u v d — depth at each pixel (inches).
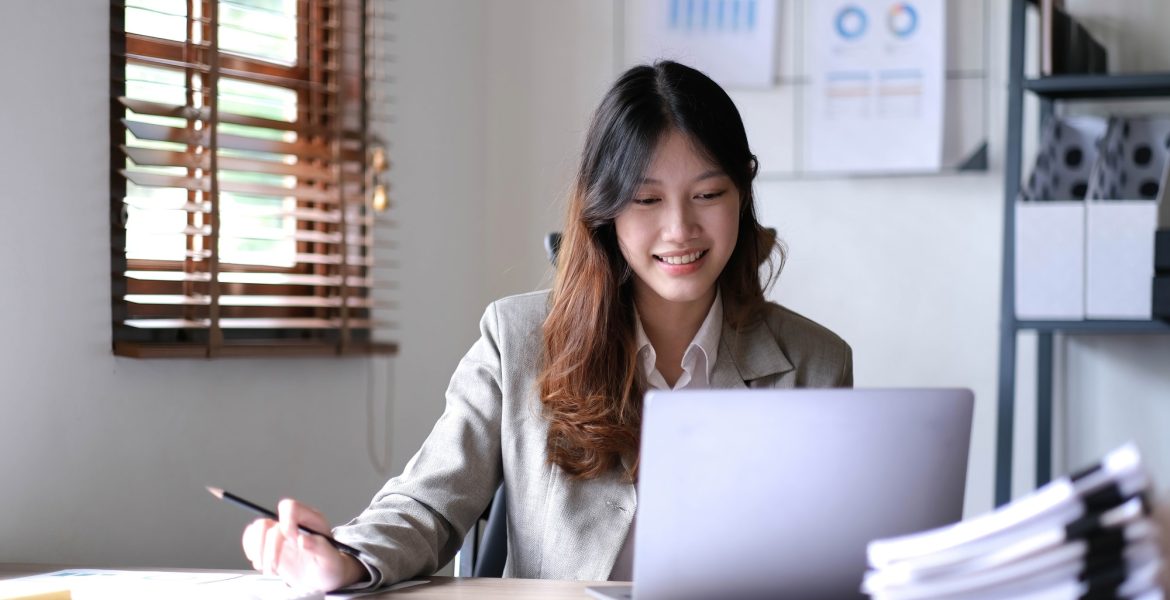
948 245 104.7
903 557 32.2
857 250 107.0
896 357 106.0
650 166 55.1
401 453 102.7
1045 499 30.9
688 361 60.3
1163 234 84.2
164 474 80.7
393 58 101.7
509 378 59.7
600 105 58.0
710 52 110.0
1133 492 30.9
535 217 114.9
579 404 56.8
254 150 86.9
